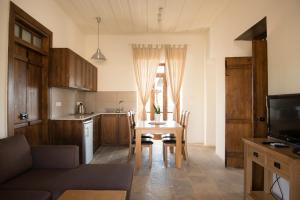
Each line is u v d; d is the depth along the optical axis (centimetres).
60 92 451
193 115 611
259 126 314
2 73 264
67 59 392
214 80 592
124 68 621
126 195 181
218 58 486
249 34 364
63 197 161
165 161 403
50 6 396
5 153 204
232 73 402
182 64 604
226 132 403
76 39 545
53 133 397
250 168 262
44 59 388
